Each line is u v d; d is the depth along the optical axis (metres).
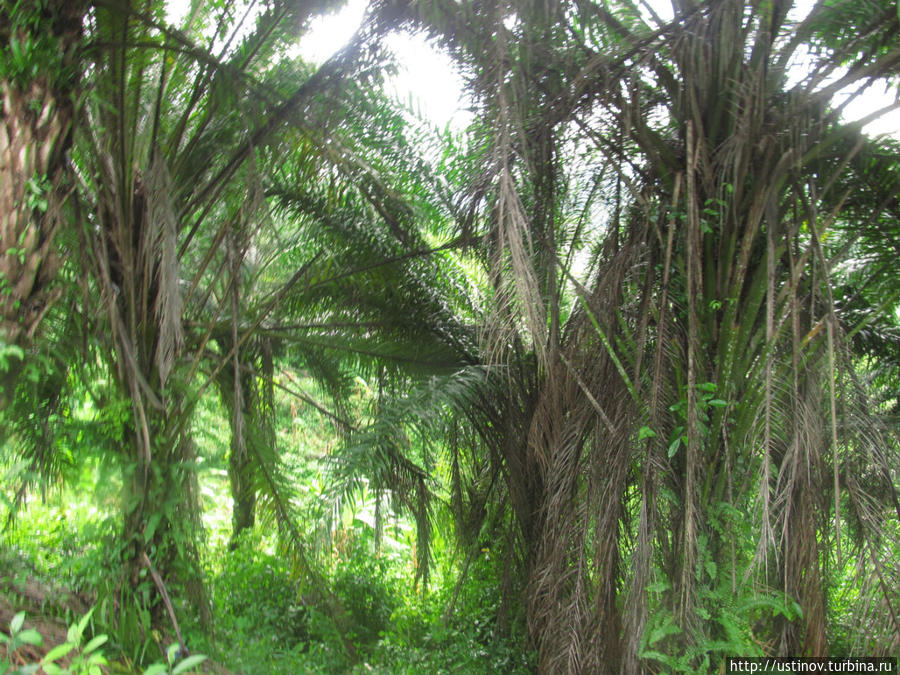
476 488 5.95
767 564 4.10
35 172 3.07
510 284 3.84
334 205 5.43
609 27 4.44
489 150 4.11
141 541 3.93
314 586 4.88
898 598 3.75
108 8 3.72
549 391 4.64
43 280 3.22
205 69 4.35
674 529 4.04
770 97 4.23
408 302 5.80
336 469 4.56
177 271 4.12
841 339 4.02
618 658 4.05
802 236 4.71
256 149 4.58
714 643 3.80
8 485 3.91
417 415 4.71
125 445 4.04
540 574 4.58
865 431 4.07
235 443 4.90
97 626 3.70
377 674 4.87
